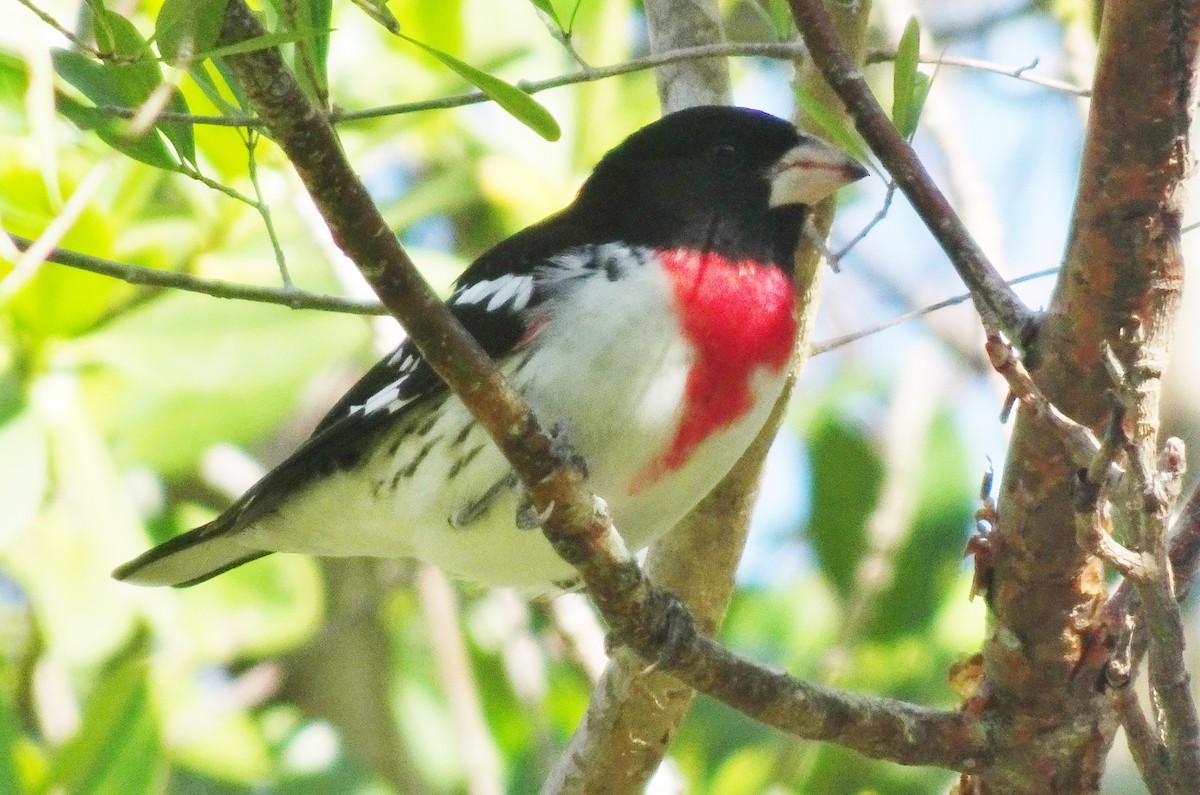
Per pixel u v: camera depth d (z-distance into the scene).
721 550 6.42
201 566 7.09
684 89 6.84
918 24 4.90
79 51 4.61
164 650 8.57
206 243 8.00
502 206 9.06
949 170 7.10
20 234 6.96
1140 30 4.22
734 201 6.23
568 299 5.90
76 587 8.02
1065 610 5.08
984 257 4.80
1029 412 4.50
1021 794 5.38
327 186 3.95
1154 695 4.59
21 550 8.02
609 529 4.89
